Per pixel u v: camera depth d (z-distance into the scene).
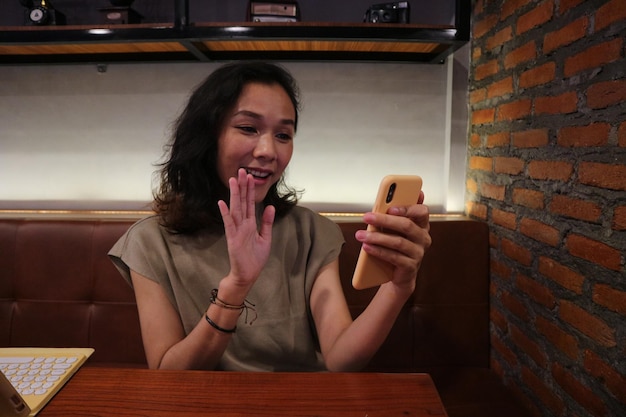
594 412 1.12
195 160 1.05
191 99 1.07
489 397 1.42
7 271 1.60
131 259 1.03
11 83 2.10
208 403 0.66
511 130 1.57
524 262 1.46
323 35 1.63
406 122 2.06
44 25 1.79
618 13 1.02
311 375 0.74
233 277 0.82
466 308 1.64
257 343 1.04
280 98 0.99
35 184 2.15
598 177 1.10
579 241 1.18
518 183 1.51
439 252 1.63
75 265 1.60
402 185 0.79
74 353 0.79
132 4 2.01
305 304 1.11
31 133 2.12
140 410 0.64
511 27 1.57
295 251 1.15
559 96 1.26
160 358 0.93
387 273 0.84
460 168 2.02
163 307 1.01
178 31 1.64
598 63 1.09
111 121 2.10
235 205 0.79
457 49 1.82
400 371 1.60
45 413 0.63
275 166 1.01
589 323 1.14
